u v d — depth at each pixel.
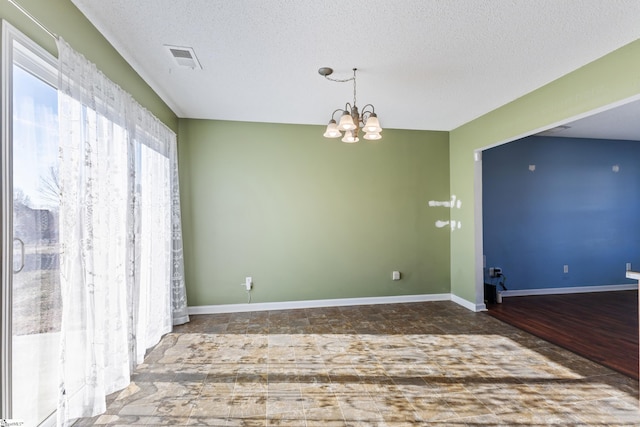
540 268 4.89
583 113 2.64
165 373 2.42
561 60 2.54
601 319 3.69
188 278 3.94
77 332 1.75
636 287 5.14
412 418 1.86
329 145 4.26
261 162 4.10
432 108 3.66
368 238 4.37
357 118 2.55
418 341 3.03
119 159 2.24
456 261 4.46
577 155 5.00
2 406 1.36
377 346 2.91
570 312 3.96
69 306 1.70
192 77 2.83
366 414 1.90
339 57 2.49
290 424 1.82
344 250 4.30
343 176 4.30
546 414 1.89
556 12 1.93
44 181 1.65
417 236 4.51
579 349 2.83
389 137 4.44
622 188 5.12
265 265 4.11
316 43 2.29
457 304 4.35
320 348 2.87
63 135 1.62
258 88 3.08
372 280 4.38
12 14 1.41
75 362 1.75
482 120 3.92
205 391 2.17
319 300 4.24
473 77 2.84
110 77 2.28
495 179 4.76
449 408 1.96
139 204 2.60
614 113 3.80
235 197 4.04
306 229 4.21
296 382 2.28
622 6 1.87
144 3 1.85
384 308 4.15
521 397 2.07
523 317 3.76
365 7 1.88
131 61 2.53
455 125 4.36
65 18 1.78
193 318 3.76
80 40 1.92
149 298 2.87
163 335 3.19
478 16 1.97
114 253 2.15
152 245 2.94
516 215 4.82
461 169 4.35
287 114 3.83
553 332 3.26
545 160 4.91
